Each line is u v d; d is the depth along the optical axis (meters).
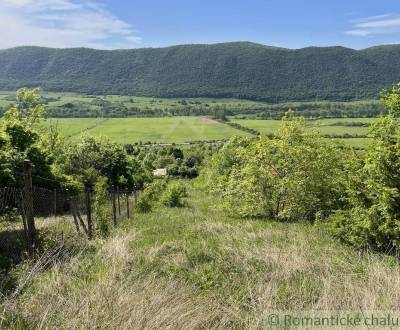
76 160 32.22
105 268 7.49
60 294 5.66
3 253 9.05
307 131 20.14
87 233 12.38
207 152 78.38
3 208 12.08
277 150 20.08
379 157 9.66
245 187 20.50
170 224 16.81
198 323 4.98
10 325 4.55
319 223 14.84
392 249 9.70
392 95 10.37
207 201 33.09
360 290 5.95
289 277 7.38
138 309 4.84
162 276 7.52
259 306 5.73
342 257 9.01
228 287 7.03
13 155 15.99
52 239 9.99
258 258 8.72
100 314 4.81
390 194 9.39
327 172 18.77
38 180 18.50
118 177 34.84
